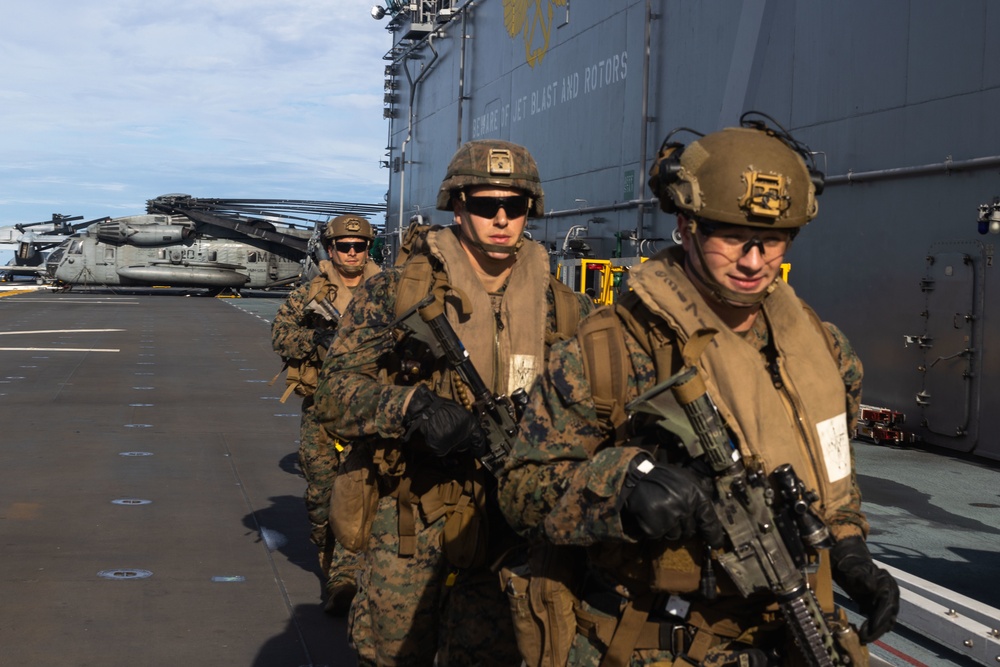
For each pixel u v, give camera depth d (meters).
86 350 18.98
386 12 28.83
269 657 4.17
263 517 6.59
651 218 14.20
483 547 2.84
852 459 1.99
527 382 3.01
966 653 4.00
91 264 48.72
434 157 24.84
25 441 9.24
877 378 10.11
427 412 2.73
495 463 2.77
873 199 10.09
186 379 14.73
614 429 1.99
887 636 4.40
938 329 9.30
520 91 19.09
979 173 8.78
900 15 9.69
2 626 4.43
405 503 2.95
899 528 6.45
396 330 3.03
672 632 1.94
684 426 1.82
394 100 29.19
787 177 1.80
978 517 6.77
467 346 2.98
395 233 28.67
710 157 1.82
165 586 5.09
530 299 3.07
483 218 2.99
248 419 11.02
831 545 1.79
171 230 48.62
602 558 1.96
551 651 2.07
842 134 10.48
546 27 17.95
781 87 11.45
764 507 1.82
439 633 3.05
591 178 16.08
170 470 8.09
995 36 8.62
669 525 1.72
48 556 5.54
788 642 1.94
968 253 8.93
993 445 8.77
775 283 1.98
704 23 12.94
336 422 2.96
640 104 14.48
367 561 3.07
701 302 1.90
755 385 1.88
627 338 1.97
